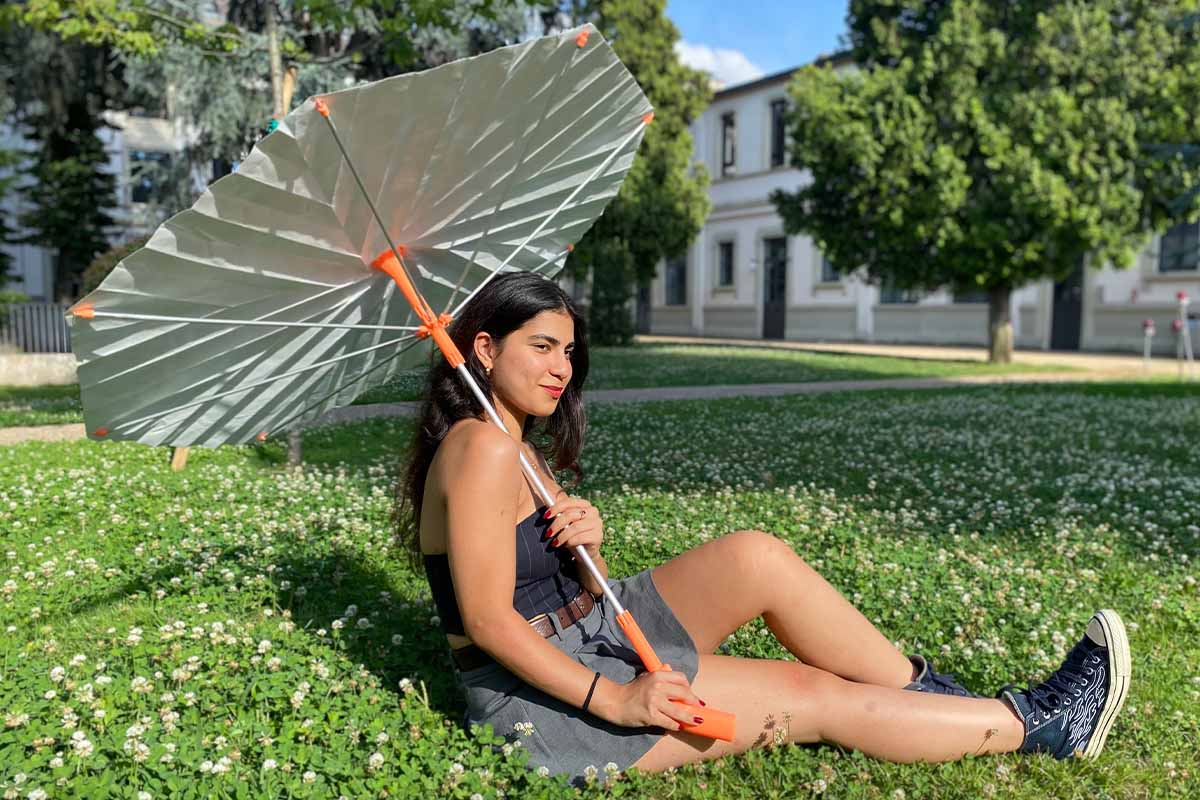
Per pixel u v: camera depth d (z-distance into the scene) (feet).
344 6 28.25
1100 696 8.35
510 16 48.47
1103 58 56.85
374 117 6.68
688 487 20.74
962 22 59.62
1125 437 30.78
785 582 8.20
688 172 115.34
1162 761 8.79
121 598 12.57
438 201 7.90
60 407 34.81
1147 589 13.65
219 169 50.67
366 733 8.46
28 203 79.15
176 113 49.55
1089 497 20.67
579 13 80.79
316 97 6.42
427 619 11.61
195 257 6.91
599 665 7.98
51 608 12.18
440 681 9.73
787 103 101.04
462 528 7.38
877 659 8.46
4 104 65.16
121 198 78.69
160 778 7.64
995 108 58.34
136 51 28.09
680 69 83.82
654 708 7.56
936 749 8.26
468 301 8.23
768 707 8.13
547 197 8.85
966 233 59.93
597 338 86.33
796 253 103.86
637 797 7.73
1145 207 58.75
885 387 49.16
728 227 112.16
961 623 11.86
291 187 6.82
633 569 13.91
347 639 10.72
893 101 60.23
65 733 8.02
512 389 8.02
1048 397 43.70
